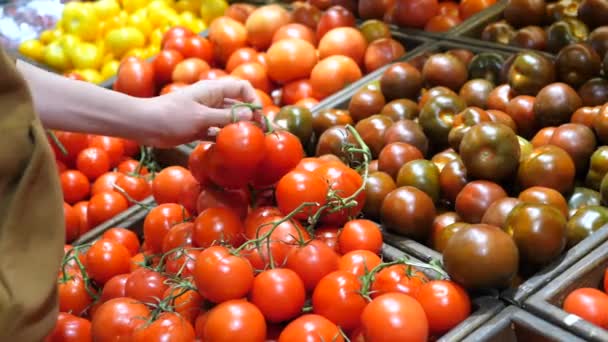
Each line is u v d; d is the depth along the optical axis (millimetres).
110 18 3604
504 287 1442
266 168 1634
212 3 3611
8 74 1037
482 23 2877
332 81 2648
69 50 3502
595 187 1839
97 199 2262
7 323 1031
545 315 1356
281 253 1502
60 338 1507
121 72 2908
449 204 1926
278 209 1645
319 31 2977
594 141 1881
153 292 1530
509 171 1785
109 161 2576
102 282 1788
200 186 1752
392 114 2258
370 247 1605
